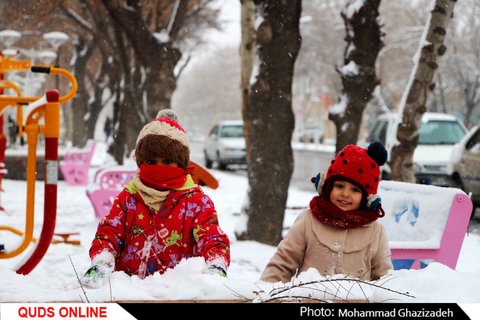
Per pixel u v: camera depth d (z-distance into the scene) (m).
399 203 5.39
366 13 9.99
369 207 3.82
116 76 24.91
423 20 41.03
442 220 4.80
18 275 3.05
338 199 3.82
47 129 4.81
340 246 3.75
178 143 3.54
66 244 8.04
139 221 3.41
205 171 7.38
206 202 3.43
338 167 3.82
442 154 15.48
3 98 5.78
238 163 27.86
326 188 3.86
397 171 9.77
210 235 3.32
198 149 49.44
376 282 2.98
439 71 39.28
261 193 9.09
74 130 36.69
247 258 7.76
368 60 10.05
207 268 3.05
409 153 9.73
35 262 4.78
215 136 29.22
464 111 45.41
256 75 9.08
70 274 6.04
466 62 38.81
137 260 3.38
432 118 17.08
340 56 47.97
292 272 3.83
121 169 10.41
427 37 9.65
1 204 11.88
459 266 6.52
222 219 11.92
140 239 3.40
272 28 8.95
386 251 3.85
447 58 38.47
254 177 9.15
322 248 3.77
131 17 13.63
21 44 30.25
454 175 13.74
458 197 4.79
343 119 10.07
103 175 10.34
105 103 37.69
